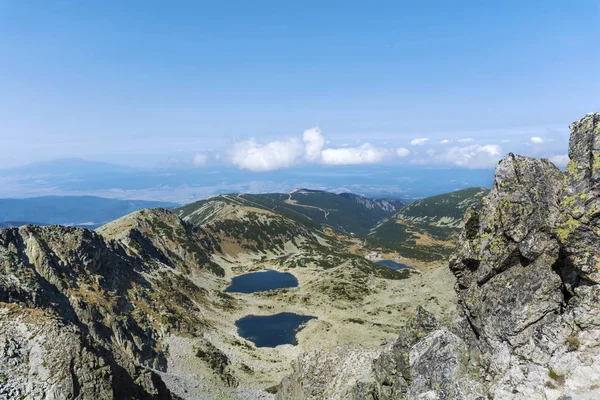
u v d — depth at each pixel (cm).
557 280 1717
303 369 4597
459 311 2394
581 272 1653
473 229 2320
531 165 2064
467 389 1839
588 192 1669
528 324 1742
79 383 4369
